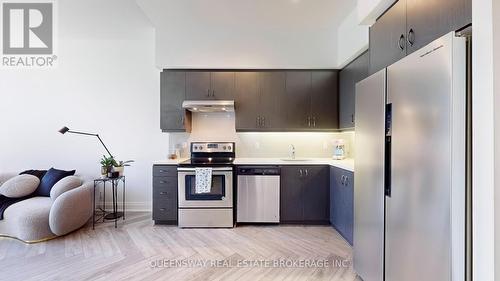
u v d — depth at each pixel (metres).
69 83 4.15
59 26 3.67
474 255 1.13
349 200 2.85
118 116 4.19
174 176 3.55
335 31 3.73
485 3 1.08
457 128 1.17
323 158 4.02
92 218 3.81
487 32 1.07
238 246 2.87
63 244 2.91
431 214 1.29
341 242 2.97
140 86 4.18
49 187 3.51
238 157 4.10
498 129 1.05
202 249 2.79
